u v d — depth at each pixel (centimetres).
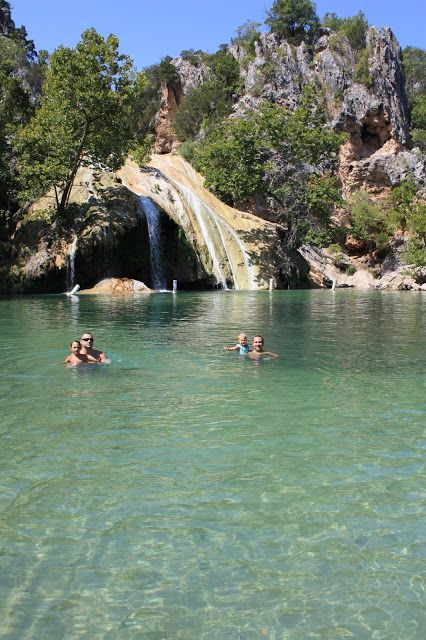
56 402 940
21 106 4769
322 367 1248
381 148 6994
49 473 662
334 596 449
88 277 3728
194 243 4384
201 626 416
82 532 536
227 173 4947
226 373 1174
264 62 7719
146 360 1299
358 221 6041
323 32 7956
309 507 585
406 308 2783
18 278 3475
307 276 5166
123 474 660
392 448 746
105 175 4200
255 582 465
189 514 570
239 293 3906
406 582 466
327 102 7256
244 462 696
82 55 3541
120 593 451
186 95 8288
